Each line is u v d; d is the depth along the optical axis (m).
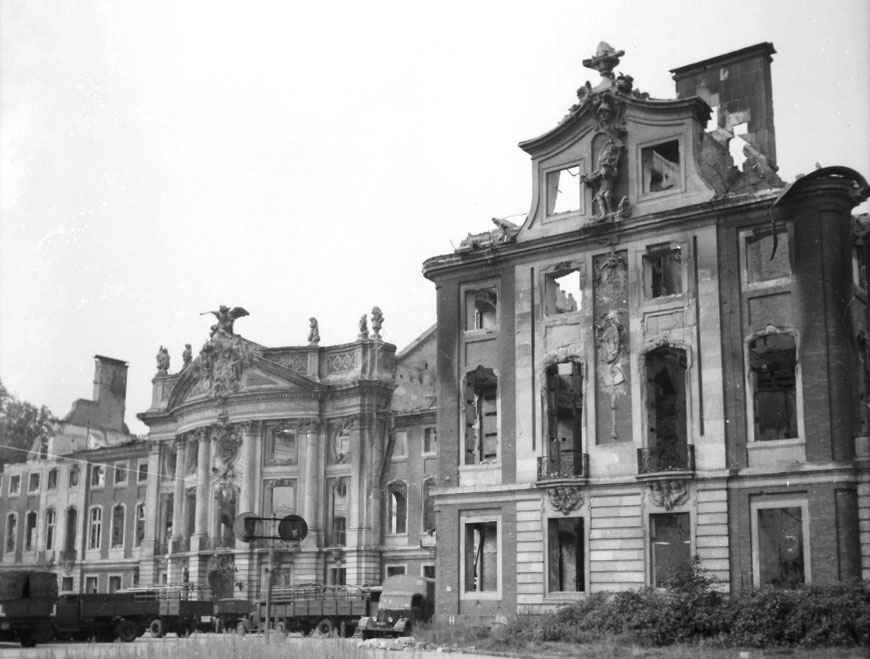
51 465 89.62
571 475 41.19
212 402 74.31
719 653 31.25
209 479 74.31
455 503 44.31
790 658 29.91
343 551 68.31
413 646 36.66
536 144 44.81
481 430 47.84
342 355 71.50
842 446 35.81
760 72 44.12
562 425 46.78
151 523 80.38
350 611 52.78
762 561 36.91
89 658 28.27
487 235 47.22
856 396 36.94
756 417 38.69
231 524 73.88
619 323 41.22
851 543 35.12
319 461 70.44
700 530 37.69
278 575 69.81
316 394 70.62
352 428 69.19
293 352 72.81
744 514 37.06
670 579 36.09
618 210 41.62
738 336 38.47
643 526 39.03
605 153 42.41
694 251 39.84
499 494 43.12
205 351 76.19
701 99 41.00
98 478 87.12
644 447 39.72
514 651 34.31
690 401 38.91
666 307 40.16
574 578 43.19
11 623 43.88
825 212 37.38
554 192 44.53
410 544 66.12
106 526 85.38
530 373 43.19
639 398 40.16
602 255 42.25
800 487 36.19
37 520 89.12
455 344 45.72
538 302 43.62
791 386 42.44
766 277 41.16
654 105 41.69
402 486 67.81
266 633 28.94
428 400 70.00
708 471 37.91
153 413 81.69
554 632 36.16
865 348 39.06
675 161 44.72
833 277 36.97
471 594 43.19
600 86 43.56
